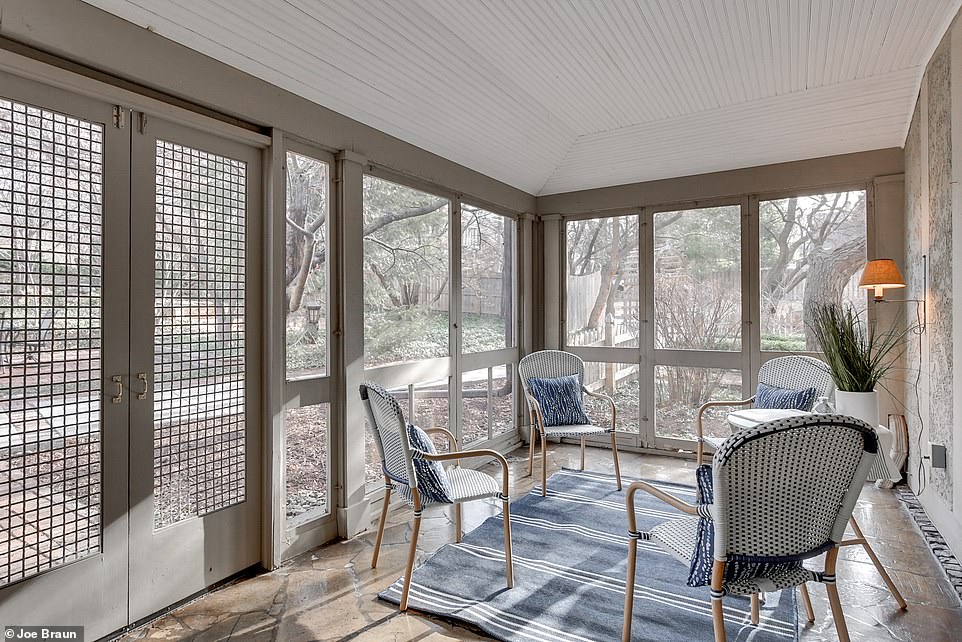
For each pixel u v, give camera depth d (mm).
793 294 4141
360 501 3027
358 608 2174
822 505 1521
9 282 1745
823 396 3273
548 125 4105
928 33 2793
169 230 2213
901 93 3375
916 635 1947
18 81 1749
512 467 4266
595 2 2568
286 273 2691
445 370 3945
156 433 2162
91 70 1932
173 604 2189
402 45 2771
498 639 1943
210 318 2371
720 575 1495
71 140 1899
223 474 2416
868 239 3871
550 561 2572
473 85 3318
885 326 3777
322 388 2881
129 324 2066
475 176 4246
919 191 3242
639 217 4750
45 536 1824
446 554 2660
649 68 3244
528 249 5062
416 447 2232
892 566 2479
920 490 3270
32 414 1798
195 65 2209
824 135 3834
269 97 2531
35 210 1803
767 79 3391
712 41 2926
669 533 1849
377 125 3203
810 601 2135
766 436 1398
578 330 5066
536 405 3713
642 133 4234
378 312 3328
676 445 4566
